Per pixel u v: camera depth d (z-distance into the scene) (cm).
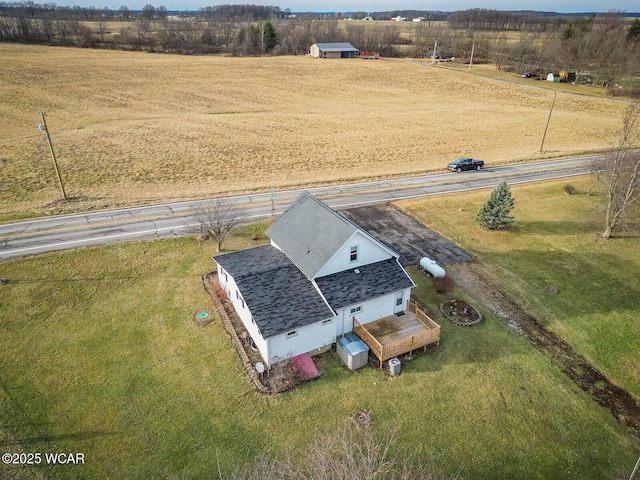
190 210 3844
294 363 2109
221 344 2252
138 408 1878
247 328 2336
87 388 1975
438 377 2078
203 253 3134
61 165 5209
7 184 4547
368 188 4525
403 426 1820
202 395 1945
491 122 7788
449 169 5144
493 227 3569
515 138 6819
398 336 2244
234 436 1756
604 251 3291
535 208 4041
